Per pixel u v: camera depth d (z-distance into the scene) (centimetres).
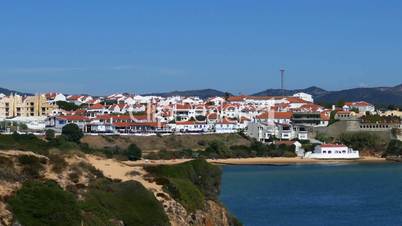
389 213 11531
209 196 8700
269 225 10312
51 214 5397
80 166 7406
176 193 7600
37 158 6944
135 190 6844
